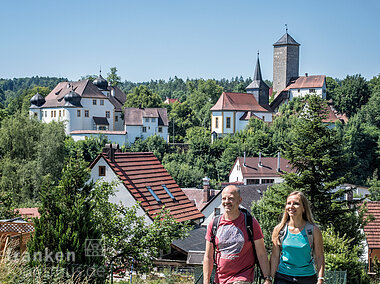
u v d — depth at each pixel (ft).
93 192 45.16
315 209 81.61
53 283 33.65
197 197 183.42
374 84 451.53
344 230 80.94
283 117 363.35
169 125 433.48
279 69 454.81
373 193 248.73
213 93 553.23
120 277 57.41
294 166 85.66
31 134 209.05
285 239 22.57
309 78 430.61
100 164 102.83
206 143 346.95
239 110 386.93
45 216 40.04
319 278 22.18
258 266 22.67
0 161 198.70
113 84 547.08
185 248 92.17
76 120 368.89
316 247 22.56
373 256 95.91
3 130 206.90
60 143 207.51
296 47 453.17
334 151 84.58
